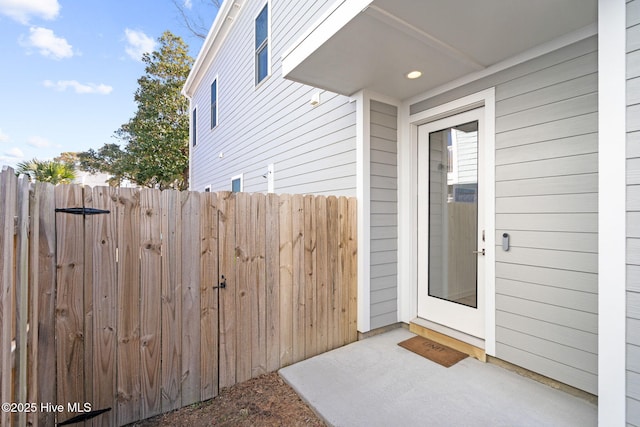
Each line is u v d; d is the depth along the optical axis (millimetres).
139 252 2053
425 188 3385
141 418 2055
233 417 2094
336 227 3133
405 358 2775
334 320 3086
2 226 1244
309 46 2516
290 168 5051
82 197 1867
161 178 15414
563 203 2238
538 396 2180
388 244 3443
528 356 2424
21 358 1465
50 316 1757
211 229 2355
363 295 3229
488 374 2486
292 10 4926
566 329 2219
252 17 6543
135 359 2035
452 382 2375
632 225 1592
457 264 3066
